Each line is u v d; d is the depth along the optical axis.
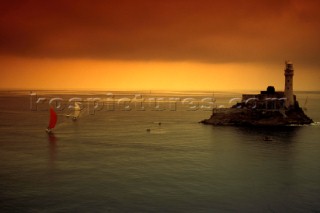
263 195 65.06
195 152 100.00
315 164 86.19
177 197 63.91
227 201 62.19
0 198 63.41
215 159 91.38
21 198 63.38
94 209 58.84
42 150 103.56
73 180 73.31
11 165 85.44
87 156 95.19
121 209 58.91
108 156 95.12
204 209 58.97
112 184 70.69
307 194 65.69
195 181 72.69
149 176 76.06
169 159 91.50
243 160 90.19
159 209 58.88
